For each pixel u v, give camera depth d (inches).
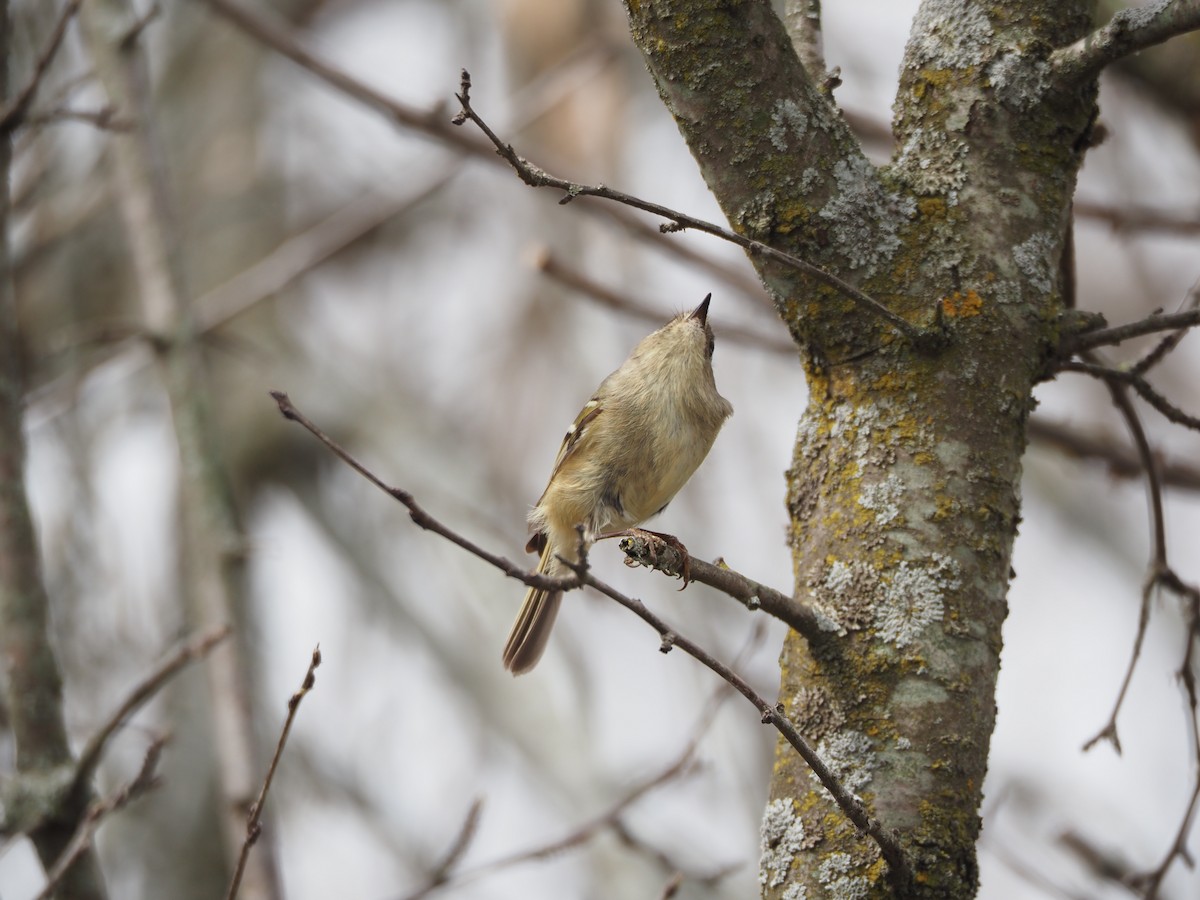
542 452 652.1
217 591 375.6
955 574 213.6
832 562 219.3
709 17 219.0
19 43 506.6
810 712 213.6
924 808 204.2
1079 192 458.3
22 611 305.3
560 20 617.3
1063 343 228.2
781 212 223.5
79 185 594.9
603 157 593.0
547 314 655.1
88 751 284.2
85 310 650.2
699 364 358.9
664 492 359.3
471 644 639.8
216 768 595.8
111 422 645.3
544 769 586.9
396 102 451.5
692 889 496.7
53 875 258.5
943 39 236.4
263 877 325.1
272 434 692.7
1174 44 452.4
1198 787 283.4
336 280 738.2
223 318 522.3
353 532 684.7
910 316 222.7
